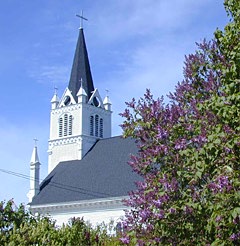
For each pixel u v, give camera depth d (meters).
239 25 7.91
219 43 8.59
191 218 7.76
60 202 59.84
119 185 56.78
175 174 8.20
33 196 63.94
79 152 67.94
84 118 69.94
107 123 73.94
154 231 8.41
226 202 6.79
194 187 7.81
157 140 8.71
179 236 8.07
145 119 9.06
